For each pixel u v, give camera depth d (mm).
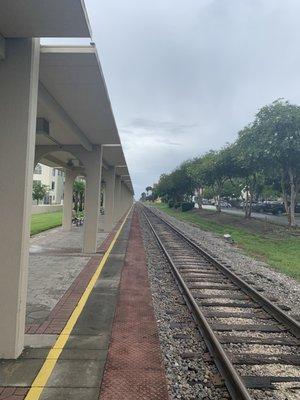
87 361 4727
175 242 18766
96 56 5973
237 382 4090
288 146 21219
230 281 9938
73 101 8414
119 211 32750
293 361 5051
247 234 24141
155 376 4391
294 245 18547
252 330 6207
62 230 22156
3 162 4879
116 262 11906
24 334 5277
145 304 7379
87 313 6656
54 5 4109
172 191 69500
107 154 18219
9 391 3969
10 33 4742
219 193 42844
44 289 8273
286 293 9211
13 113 4883
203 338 5762
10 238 4863
